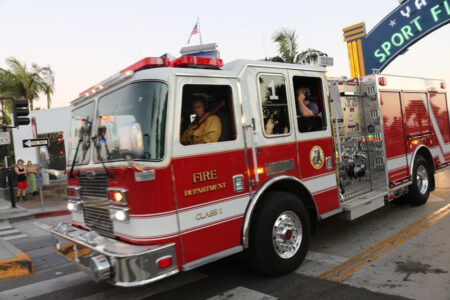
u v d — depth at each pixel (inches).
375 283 148.2
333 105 200.2
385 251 184.4
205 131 142.5
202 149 139.2
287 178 165.3
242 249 148.2
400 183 240.4
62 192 587.8
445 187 339.9
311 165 179.9
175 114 133.0
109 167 141.7
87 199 162.9
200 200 137.3
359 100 232.8
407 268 160.4
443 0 453.7
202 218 137.6
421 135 270.8
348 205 197.8
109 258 124.6
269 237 156.3
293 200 165.9
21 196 555.5
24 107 450.9
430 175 281.7
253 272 171.8
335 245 201.6
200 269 181.6
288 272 163.9
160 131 130.3
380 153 229.1
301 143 176.2
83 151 166.6
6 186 599.8
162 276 125.3
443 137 303.6
